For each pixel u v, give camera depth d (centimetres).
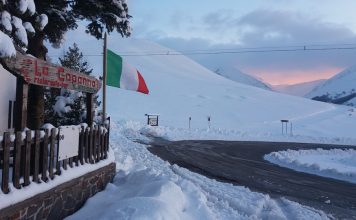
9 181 583
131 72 1224
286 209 1025
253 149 2736
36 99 1091
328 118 7012
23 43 884
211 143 2958
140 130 3291
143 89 1244
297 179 1571
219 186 1229
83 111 1418
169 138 3100
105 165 952
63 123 1422
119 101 6353
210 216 798
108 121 1047
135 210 676
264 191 1270
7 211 532
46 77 711
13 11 893
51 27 1205
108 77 1205
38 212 622
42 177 654
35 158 633
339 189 1409
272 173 1681
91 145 886
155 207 694
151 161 1638
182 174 1388
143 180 964
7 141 554
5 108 1054
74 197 764
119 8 1258
